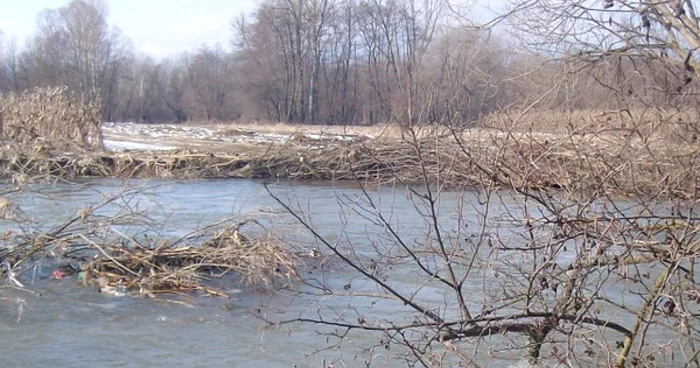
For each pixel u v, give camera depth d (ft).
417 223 42.57
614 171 16.29
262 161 77.87
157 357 25.57
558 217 16.39
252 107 202.49
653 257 16.65
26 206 50.52
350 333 27.02
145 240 37.65
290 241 37.93
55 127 82.58
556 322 16.87
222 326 28.48
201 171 79.25
